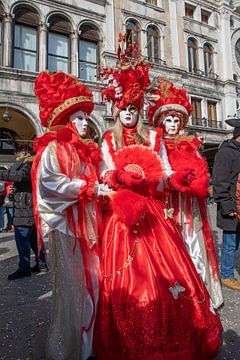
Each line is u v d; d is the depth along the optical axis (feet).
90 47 47.85
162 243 6.56
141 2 53.78
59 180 6.08
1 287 11.85
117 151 7.23
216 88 61.67
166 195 7.76
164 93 9.84
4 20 40.32
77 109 7.02
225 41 64.39
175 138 9.29
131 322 5.49
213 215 32.19
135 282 5.80
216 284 9.14
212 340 5.83
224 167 11.14
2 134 46.85
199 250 8.54
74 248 6.30
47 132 6.73
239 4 67.92
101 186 6.35
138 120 7.95
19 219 12.92
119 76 7.63
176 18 57.93
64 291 6.23
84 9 46.83
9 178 12.42
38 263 13.97
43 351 7.06
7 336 7.83
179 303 5.70
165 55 55.62
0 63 39.93
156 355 5.28
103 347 5.64
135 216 6.11
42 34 42.96
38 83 7.05
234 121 11.44
